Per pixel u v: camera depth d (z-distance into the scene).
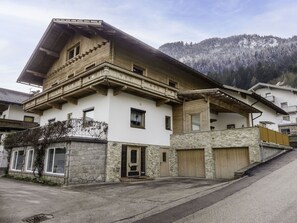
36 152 15.53
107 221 6.35
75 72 18.09
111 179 13.86
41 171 14.61
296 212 6.13
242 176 11.70
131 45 16.39
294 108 39.66
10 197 9.25
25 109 20.72
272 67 84.25
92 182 13.16
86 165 13.09
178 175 17.55
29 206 7.94
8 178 17.53
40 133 15.52
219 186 10.32
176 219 6.31
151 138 16.81
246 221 5.81
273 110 28.52
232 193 8.76
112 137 14.40
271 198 7.60
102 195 9.77
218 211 6.75
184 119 18.12
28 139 16.77
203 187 10.65
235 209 6.82
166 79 18.94
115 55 15.46
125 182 13.68
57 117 18.67
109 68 13.24
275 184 9.43
